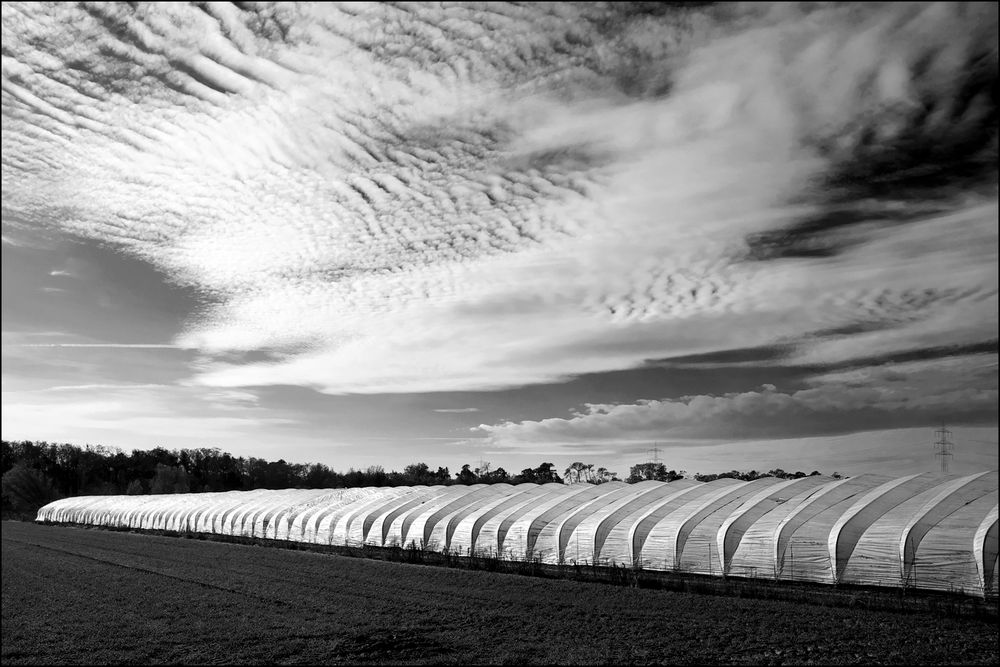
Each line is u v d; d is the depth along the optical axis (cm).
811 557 3475
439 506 5828
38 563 5172
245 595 3641
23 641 2705
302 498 7725
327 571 4519
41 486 15600
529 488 6072
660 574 3962
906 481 3788
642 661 2347
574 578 4122
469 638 2673
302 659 2436
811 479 4428
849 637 2539
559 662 2356
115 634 2802
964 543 3038
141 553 5894
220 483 17512
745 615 2911
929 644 2422
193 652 2533
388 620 2992
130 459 18800
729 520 3941
